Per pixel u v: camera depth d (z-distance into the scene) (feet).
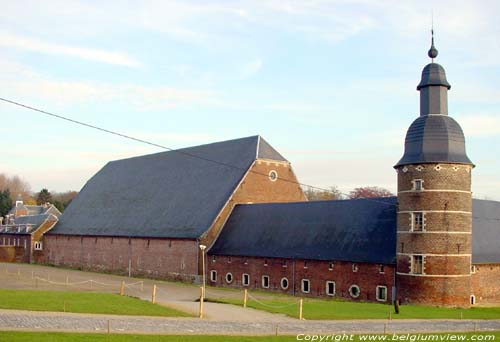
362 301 164.76
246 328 98.32
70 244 295.28
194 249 218.38
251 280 198.29
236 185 227.61
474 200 184.44
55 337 77.20
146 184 279.08
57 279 225.15
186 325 97.91
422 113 158.71
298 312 124.26
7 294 122.21
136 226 254.68
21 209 473.67
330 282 173.68
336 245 177.06
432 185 151.23
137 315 106.52
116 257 261.44
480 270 165.58
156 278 236.43
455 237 150.20
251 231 208.33
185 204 241.96
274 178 239.50
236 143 251.39
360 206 183.01
